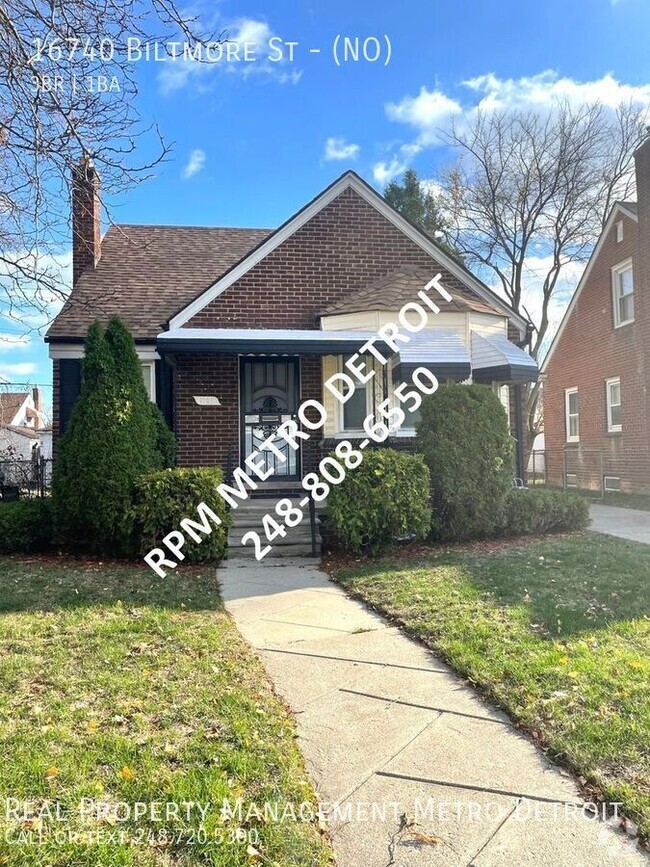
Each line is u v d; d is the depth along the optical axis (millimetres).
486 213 24250
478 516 8852
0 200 6004
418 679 4227
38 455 21016
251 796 2793
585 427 19438
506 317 11383
